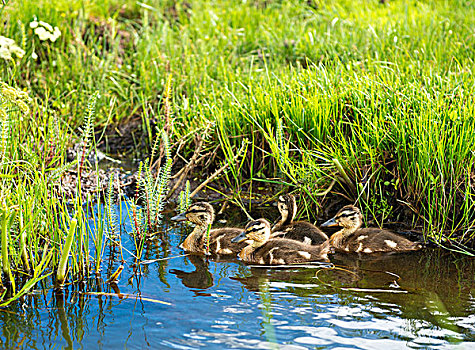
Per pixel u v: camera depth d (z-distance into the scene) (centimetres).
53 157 910
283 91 1003
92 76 1260
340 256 746
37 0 1429
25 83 1206
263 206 911
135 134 1173
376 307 602
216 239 764
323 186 884
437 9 1546
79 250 661
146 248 757
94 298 623
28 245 670
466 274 680
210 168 1003
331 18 1517
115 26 1479
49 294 629
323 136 920
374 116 870
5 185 695
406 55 1202
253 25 1541
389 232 770
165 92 898
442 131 809
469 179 798
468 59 1164
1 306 604
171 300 620
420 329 560
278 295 631
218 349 532
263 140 962
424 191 812
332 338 546
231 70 1241
